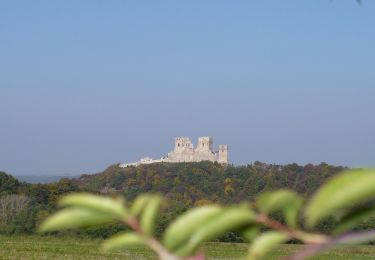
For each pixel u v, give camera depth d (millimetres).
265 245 2936
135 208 3342
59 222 3291
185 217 3078
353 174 2721
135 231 3246
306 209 2764
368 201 2814
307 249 2891
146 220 3273
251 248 2969
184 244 3041
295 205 2941
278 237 2939
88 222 3299
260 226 2998
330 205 2684
